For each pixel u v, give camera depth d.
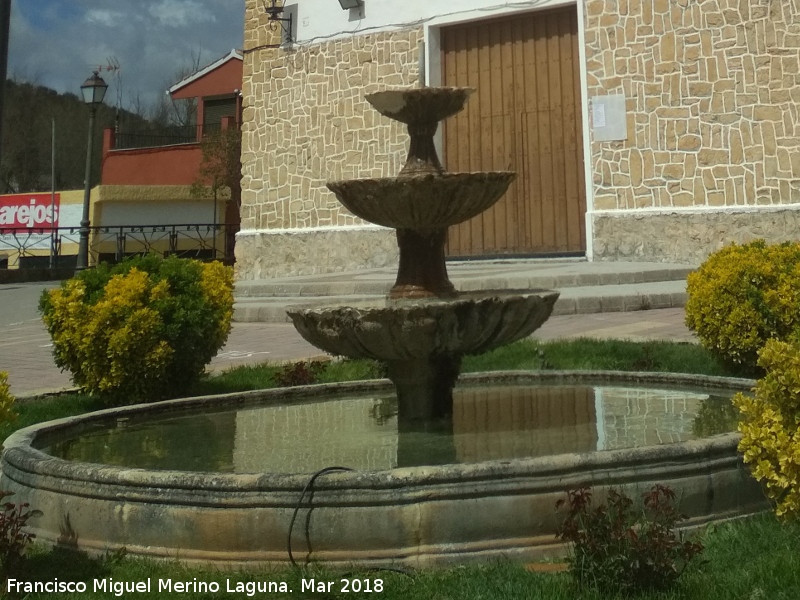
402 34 17.80
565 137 16.52
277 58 19.33
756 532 3.72
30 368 10.00
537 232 16.78
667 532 3.35
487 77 17.25
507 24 17.06
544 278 12.77
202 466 4.56
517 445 4.73
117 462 4.71
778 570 3.29
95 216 30.80
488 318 4.68
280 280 16.38
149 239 30.56
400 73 17.81
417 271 5.20
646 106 15.40
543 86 16.72
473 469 3.59
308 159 18.89
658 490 3.60
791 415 3.75
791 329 7.09
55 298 7.30
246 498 3.60
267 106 19.44
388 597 3.22
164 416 6.06
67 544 3.93
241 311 13.36
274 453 4.82
